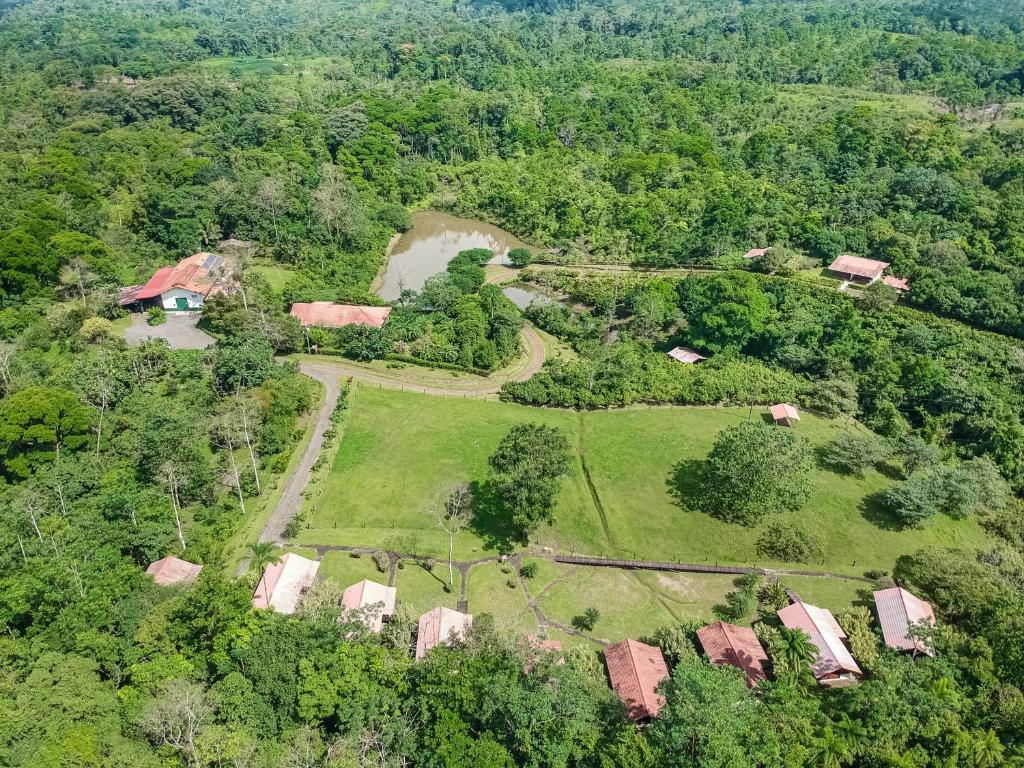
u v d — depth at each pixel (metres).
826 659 71.94
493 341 139.50
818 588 85.88
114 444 104.44
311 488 100.81
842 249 167.88
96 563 77.00
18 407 98.75
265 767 54.22
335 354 136.38
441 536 93.38
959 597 79.25
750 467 92.38
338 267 171.62
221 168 195.50
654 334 146.25
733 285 140.38
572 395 121.56
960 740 57.81
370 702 60.91
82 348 127.56
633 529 94.06
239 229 177.50
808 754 55.94
